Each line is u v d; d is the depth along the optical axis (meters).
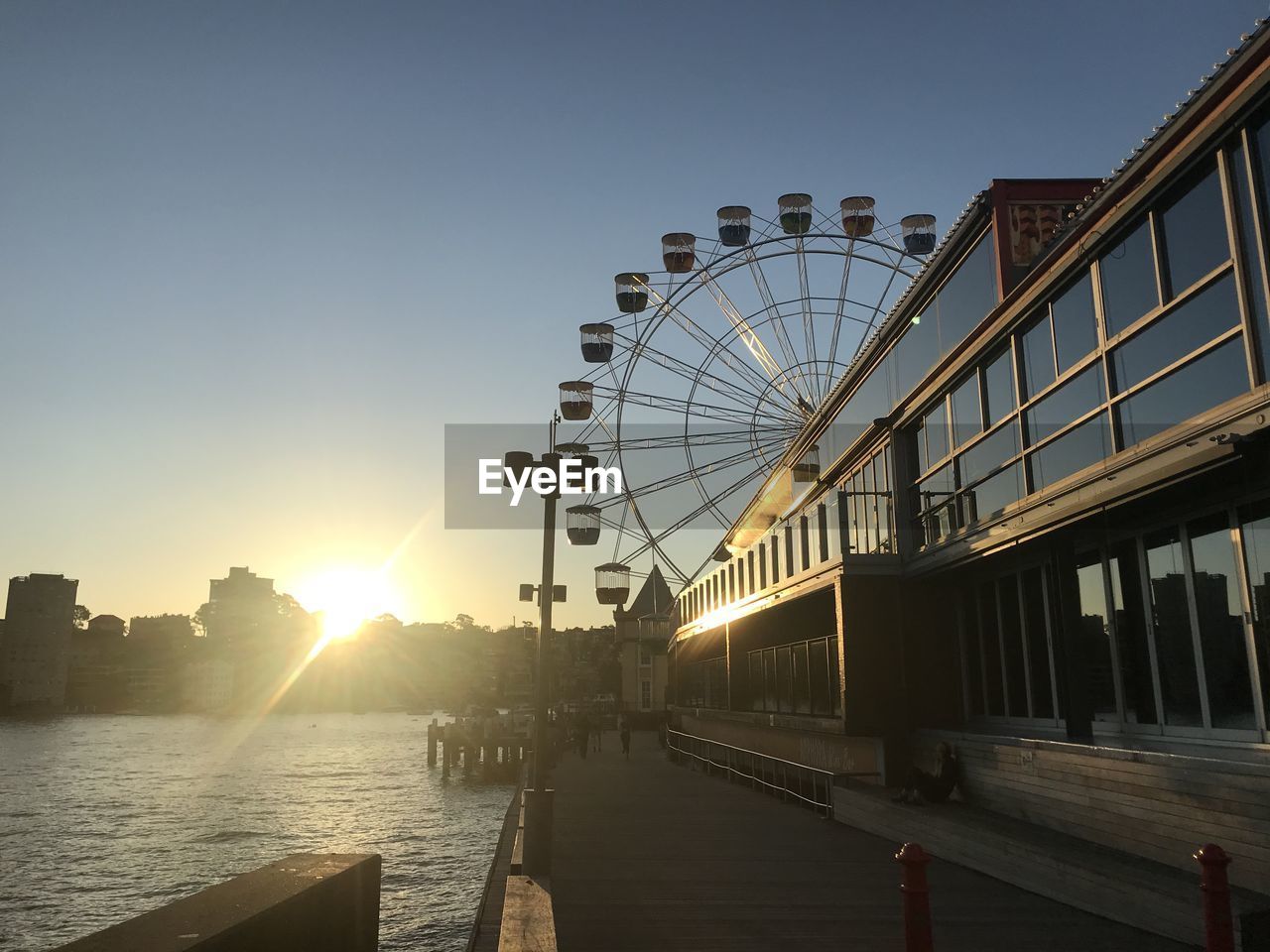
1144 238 9.71
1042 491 11.40
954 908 9.22
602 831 15.32
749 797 20.70
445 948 19.02
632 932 8.78
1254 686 9.04
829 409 21.92
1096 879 8.73
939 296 15.48
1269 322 7.86
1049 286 11.35
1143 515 10.55
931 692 15.66
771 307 31.39
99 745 102.56
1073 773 10.45
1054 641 12.73
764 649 23.97
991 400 13.43
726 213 31.36
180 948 3.43
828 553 17.69
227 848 33.53
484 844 32.09
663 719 47.06
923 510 16.03
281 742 107.12
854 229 30.50
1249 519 9.16
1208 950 5.50
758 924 9.05
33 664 187.75
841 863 12.33
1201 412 8.80
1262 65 7.84
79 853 32.94
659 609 76.56
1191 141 8.70
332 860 5.28
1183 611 10.12
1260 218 7.96
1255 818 7.57
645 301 32.22
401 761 74.94
